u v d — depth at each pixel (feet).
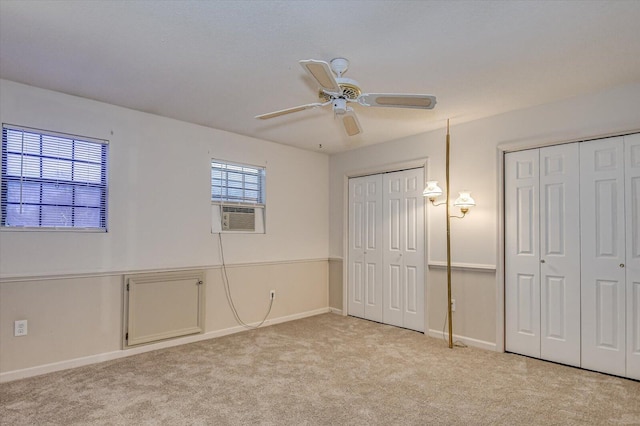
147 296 11.51
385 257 15.16
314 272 16.81
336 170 17.33
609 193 9.79
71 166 10.45
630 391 8.62
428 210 13.51
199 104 10.98
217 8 6.23
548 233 10.82
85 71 8.79
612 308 9.67
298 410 7.71
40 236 9.78
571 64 8.26
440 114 11.66
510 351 11.44
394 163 14.78
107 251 10.89
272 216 15.25
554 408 7.80
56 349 9.85
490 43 7.34
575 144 10.37
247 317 14.17
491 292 11.73
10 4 6.10
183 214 12.57
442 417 7.43
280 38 7.20
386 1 5.99
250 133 14.02
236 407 7.83
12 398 8.18
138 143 11.59
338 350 11.59
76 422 7.20
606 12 6.27
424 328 13.53
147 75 8.98
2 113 9.32
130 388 8.73
